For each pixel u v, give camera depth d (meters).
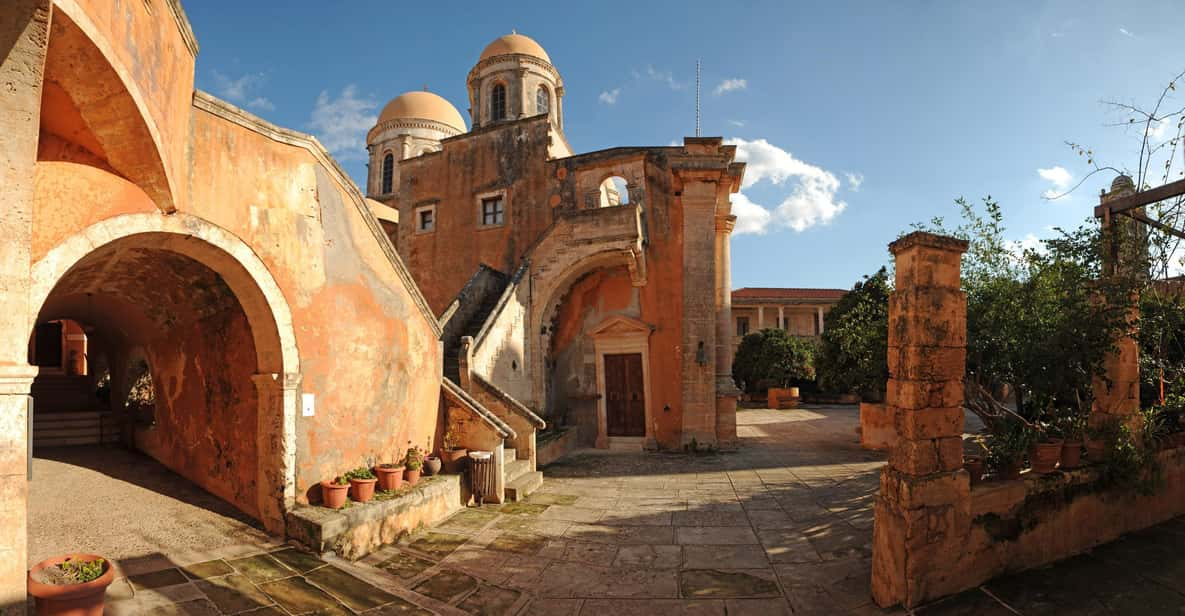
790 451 15.26
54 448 10.62
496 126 19.22
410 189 20.33
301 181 7.94
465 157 19.53
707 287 15.83
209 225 6.59
